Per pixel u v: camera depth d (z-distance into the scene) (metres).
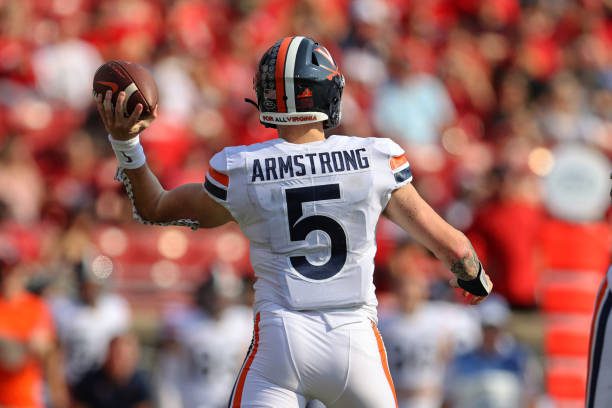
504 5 54.53
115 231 36.50
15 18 45.06
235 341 31.41
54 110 42.78
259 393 12.44
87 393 29.28
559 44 53.41
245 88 45.72
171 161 39.94
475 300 13.32
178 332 31.48
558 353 34.44
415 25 51.16
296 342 12.39
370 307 12.79
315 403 14.63
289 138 12.91
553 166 35.41
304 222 12.54
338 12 51.72
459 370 30.09
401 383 30.94
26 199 36.88
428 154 42.62
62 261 33.88
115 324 31.69
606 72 50.41
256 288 12.84
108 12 47.12
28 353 27.92
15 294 28.11
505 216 36.00
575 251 34.84
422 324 30.98
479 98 48.66
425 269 33.50
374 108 43.84
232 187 12.62
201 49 47.56
